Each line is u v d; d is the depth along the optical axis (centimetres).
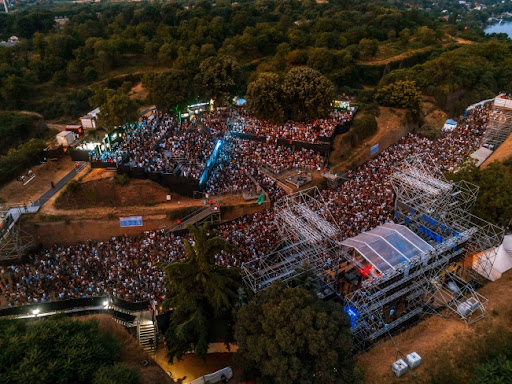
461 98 10606
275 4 19050
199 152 6269
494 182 5159
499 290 4253
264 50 14050
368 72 13100
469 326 3838
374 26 16175
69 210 5606
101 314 3847
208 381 3506
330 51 12812
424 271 4162
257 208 5831
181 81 7925
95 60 12644
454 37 16950
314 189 6209
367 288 3816
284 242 4884
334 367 3125
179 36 14262
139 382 2888
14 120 9569
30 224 5366
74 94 11538
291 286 3884
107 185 5738
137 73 12712
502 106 8888
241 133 7575
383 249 4097
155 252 5050
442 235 4659
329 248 4522
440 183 4881
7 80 11125
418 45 15038
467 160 6231
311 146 7038
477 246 4853
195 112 8700
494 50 12481
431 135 8594
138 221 5506
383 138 8062
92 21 14925
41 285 4612
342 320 3256
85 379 2736
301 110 8031
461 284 4522
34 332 2850
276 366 3030
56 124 10662
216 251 3831
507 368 3108
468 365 3522
